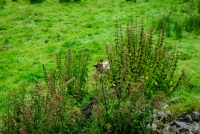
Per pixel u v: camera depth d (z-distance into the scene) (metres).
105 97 6.08
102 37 14.23
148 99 7.98
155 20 16.19
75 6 20.06
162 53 8.92
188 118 7.17
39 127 5.43
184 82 9.27
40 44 14.12
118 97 5.94
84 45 13.30
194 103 7.97
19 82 10.43
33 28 16.25
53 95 6.12
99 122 5.41
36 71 11.10
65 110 5.89
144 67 8.53
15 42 14.50
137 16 17.20
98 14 18.03
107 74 8.42
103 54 12.22
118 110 5.48
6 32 15.81
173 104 8.10
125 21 16.38
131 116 5.51
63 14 18.39
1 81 10.68
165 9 18.38
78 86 8.26
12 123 5.86
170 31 14.31
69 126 5.64
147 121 5.81
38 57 12.52
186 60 11.27
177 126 6.77
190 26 14.52
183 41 13.22
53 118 5.50
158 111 7.27
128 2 20.47
